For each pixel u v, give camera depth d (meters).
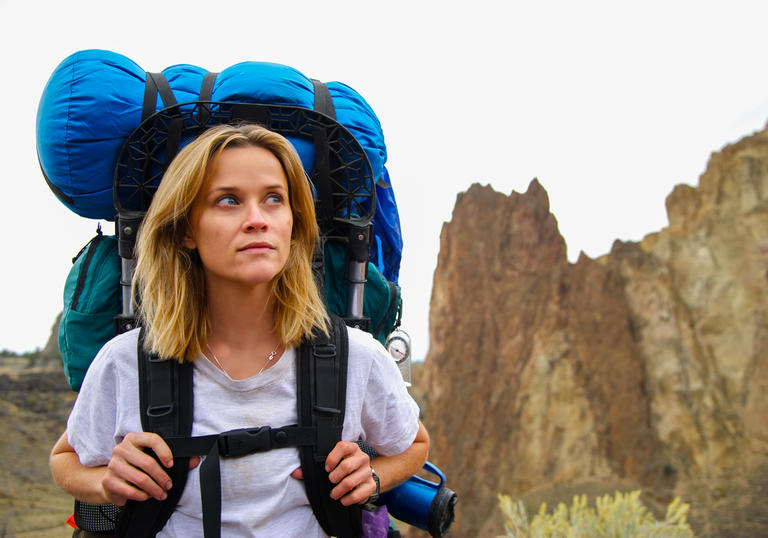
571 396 55.12
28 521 19.02
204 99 2.01
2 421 28.38
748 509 43.31
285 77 2.06
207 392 1.51
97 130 1.90
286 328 1.54
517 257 61.56
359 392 1.60
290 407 1.54
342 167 2.04
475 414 56.69
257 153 1.54
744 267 59.69
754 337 56.47
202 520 1.46
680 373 55.03
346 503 1.49
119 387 1.51
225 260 1.49
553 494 50.00
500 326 59.31
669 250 61.72
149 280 1.54
